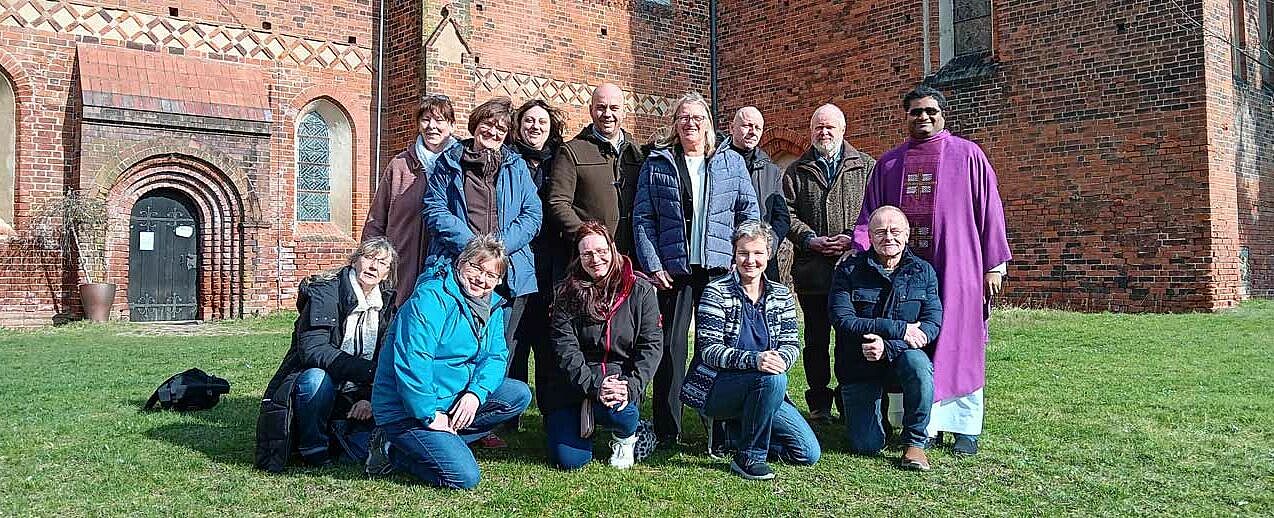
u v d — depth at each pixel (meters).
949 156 5.53
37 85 14.16
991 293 5.46
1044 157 14.29
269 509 4.17
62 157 14.34
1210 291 12.56
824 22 17.52
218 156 15.22
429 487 4.52
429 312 4.57
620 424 4.90
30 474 4.70
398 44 16.95
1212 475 4.62
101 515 4.08
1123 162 13.44
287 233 16.17
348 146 17.05
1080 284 13.87
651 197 5.62
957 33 15.72
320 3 16.61
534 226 5.53
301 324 5.12
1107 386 6.95
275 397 4.86
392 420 4.62
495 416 5.05
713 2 19.84
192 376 6.48
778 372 4.74
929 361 5.07
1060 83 14.11
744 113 6.14
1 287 13.84
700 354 5.03
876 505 4.23
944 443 5.41
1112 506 4.17
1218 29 13.02
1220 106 12.95
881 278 5.34
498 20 17.19
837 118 6.43
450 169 5.45
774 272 5.94
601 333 4.98
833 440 5.60
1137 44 13.29
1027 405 6.32
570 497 4.34
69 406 6.50
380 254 5.23
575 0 18.20
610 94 5.81
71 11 14.41
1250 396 6.50
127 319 14.62
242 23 15.82
